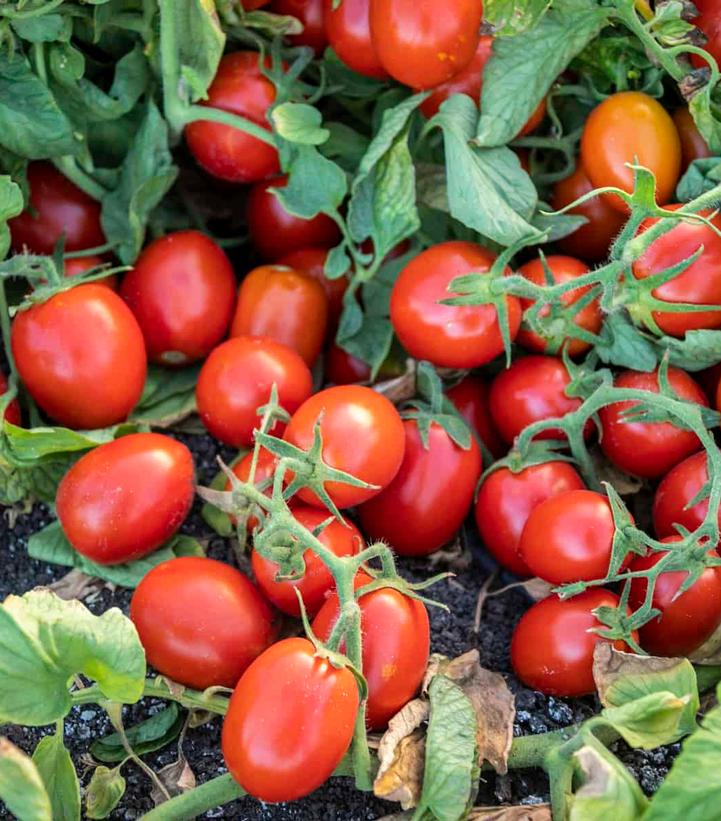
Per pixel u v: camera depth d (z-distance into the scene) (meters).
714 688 0.65
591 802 0.55
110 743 0.63
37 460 0.67
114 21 0.69
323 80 0.73
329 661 0.57
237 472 0.67
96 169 0.73
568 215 0.71
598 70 0.70
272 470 0.65
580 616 0.62
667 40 0.66
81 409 0.67
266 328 0.72
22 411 0.70
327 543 0.63
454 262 0.67
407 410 0.71
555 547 0.63
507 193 0.68
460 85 0.70
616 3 0.65
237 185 0.80
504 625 0.68
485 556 0.71
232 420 0.68
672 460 0.67
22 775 0.53
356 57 0.70
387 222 0.70
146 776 0.62
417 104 0.68
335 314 0.76
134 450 0.65
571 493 0.64
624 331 0.67
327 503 0.61
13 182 0.68
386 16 0.65
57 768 0.59
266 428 0.66
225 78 0.71
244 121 0.71
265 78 0.71
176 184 0.78
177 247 0.71
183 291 0.71
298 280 0.72
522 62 0.68
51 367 0.66
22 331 0.66
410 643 0.60
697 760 0.54
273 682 0.57
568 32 0.67
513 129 0.68
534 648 0.63
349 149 0.74
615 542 0.61
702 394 0.68
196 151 0.73
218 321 0.72
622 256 0.62
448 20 0.65
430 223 0.73
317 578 0.63
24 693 0.57
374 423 0.63
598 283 0.66
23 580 0.68
